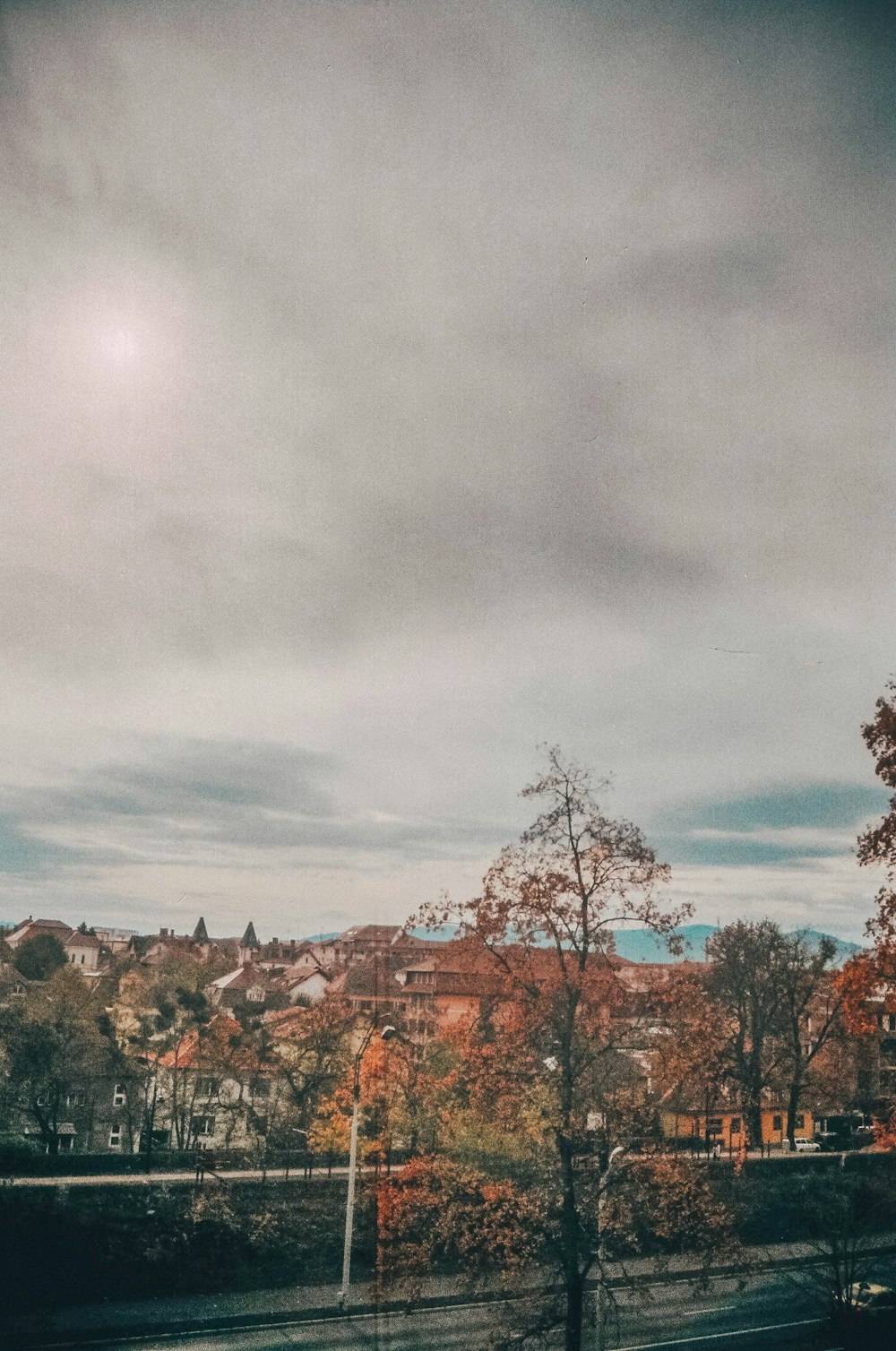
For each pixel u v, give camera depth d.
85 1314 18.03
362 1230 18.62
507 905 15.84
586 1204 14.19
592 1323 13.60
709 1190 13.72
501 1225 14.34
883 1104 14.02
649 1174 13.91
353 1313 17.61
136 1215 20.02
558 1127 14.58
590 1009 15.05
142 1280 18.89
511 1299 14.25
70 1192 20.20
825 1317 12.58
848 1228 13.02
